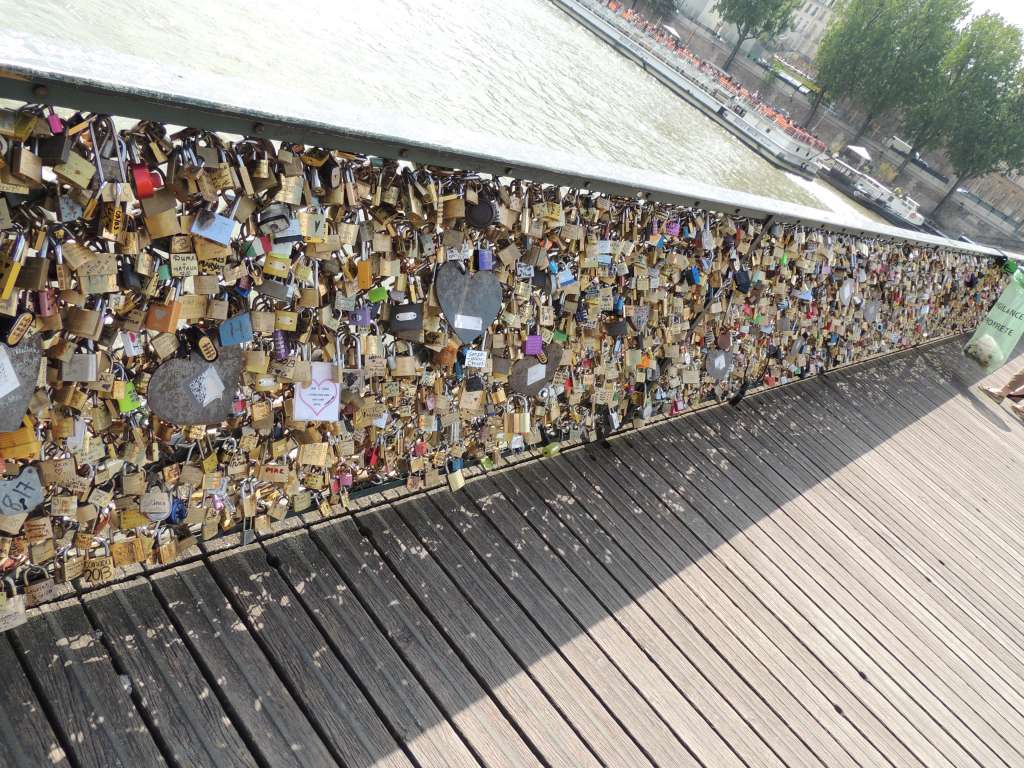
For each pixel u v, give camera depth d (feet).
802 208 13.42
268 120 5.09
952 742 10.25
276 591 7.66
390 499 9.46
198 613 7.06
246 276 6.01
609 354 11.28
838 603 12.09
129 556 6.73
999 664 12.37
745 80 238.07
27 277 4.66
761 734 8.98
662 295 11.33
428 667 7.76
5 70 3.85
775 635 10.73
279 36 57.00
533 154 7.60
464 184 7.08
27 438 5.24
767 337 16.29
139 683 6.32
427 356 8.35
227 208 5.46
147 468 6.56
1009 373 29.94
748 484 14.19
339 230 6.30
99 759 5.73
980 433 22.95
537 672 8.33
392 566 8.66
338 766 6.56
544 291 9.30
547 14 156.97
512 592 9.16
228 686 6.65
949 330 30.25
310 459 7.47
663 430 14.34
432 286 7.64
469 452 10.42
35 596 6.19
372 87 57.82
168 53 43.78
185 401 6.21
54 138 4.30
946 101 197.26
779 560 12.47
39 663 6.07
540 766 7.36
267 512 7.95
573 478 11.73
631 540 11.12
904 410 21.84
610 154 80.89
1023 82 188.55
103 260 4.97
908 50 198.29
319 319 6.84
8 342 4.71
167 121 4.77
